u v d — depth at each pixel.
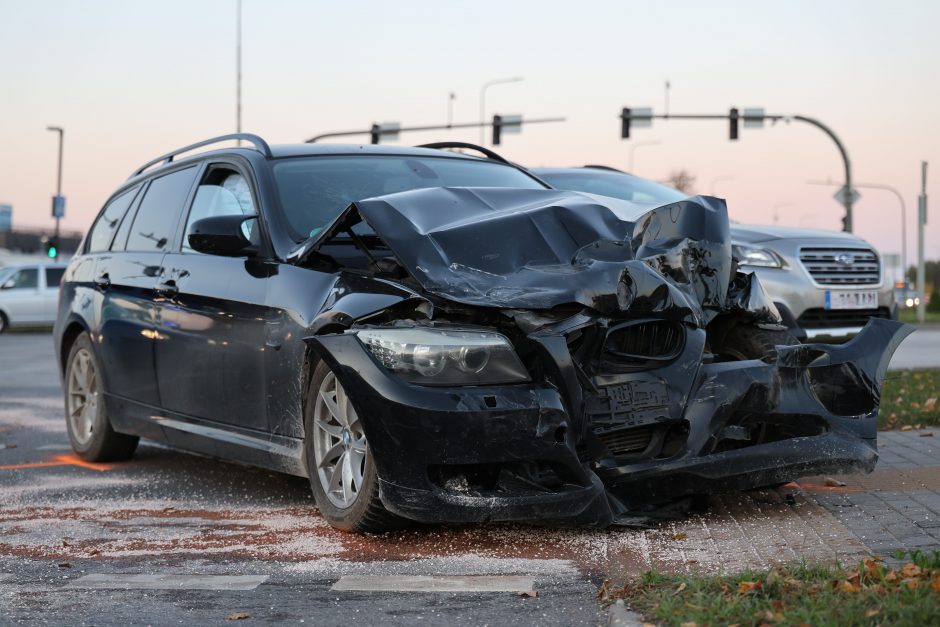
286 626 3.98
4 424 10.73
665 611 3.68
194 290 6.60
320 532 5.51
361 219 5.75
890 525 5.20
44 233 107.38
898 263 53.84
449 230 5.41
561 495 4.84
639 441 5.18
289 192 6.43
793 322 6.44
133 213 8.09
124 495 6.79
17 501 6.64
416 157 7.16
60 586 4.62
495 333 4.90
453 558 4.86
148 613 4.18
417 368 4.82
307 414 5.62
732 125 35.03
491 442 4.73
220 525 5.79
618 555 4.78
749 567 4.41
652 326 5.26
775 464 5.27
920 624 3.35
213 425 6.49
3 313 32.91
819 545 4.84
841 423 5.61
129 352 7.41
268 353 5.84
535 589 4.33
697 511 5.54
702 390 5.21
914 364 15.38
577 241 5.50
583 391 4.96
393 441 4.79
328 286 5.57
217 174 7.09
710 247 5.75
